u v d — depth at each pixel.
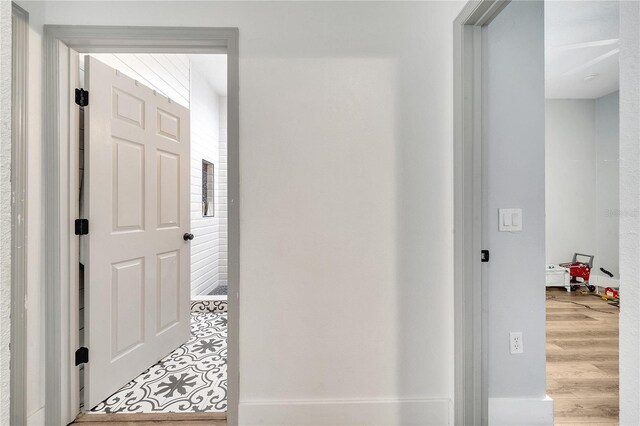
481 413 1.47
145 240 2.05
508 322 1.56
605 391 1.81
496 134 1.54
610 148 2.64
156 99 2.15
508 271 1.56
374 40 1.60
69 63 1.63
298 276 1.60
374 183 1.61
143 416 1.64
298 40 1.59
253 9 1.58
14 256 1.40
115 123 1.83
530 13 1.55
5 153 0.44
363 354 1.60
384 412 1.58
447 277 1.61
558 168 2.65
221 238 4.30
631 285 0.50
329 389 1.59
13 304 1.40
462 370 1.47
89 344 1.68
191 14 1.57
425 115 1.61
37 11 1.50
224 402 1.75
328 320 1.60
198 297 3.27
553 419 1.58
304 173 1.60
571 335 2.43
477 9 1.33
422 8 1.60
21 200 1.42
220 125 4.29
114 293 1.83
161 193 2.20
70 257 1.63
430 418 1.59
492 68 1.54
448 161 1.59
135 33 1.56
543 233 1.56
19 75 1.41
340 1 1.59
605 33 2.33
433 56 1.61
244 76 1.58
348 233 1.61
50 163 1.54
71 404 1.62
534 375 1.56
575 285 2.73
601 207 2.54
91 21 1.55
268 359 1.59
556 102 2.87
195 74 3.46
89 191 1.67
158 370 2.07
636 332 0.49
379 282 1.61
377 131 1.61
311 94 1.59
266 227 1.59
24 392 1.42
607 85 2.82
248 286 1.59
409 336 1.61
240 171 1.59
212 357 2.24
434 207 1.62
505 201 1.55
